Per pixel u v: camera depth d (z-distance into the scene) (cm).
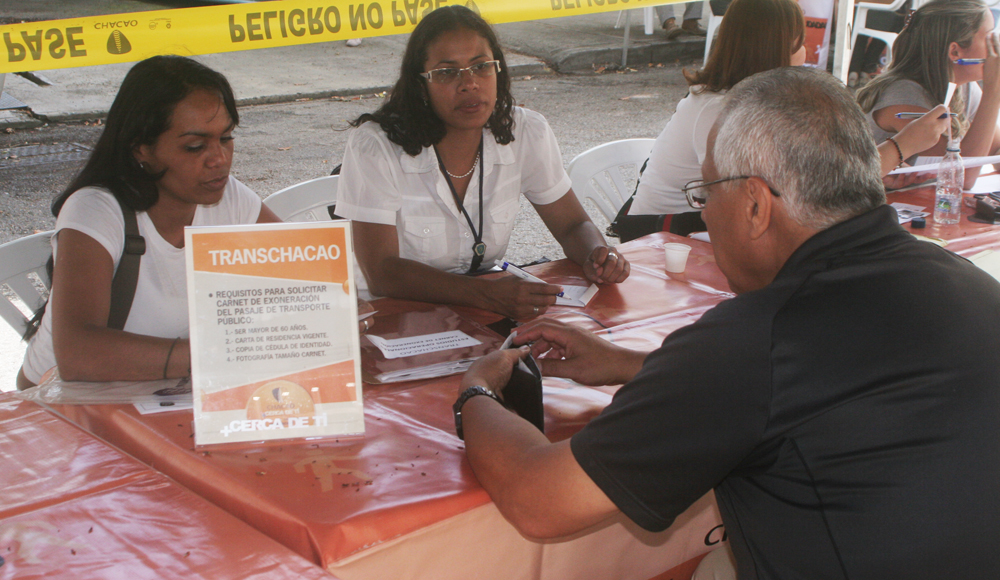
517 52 1006
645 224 328
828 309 94
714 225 111
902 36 320
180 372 152
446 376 158
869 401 90
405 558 108
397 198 239
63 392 148
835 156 99
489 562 117
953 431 90
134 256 176
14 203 507
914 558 89
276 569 95
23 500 109
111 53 269
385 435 131
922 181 317
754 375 92
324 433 127
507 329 190
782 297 96
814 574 94
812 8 390
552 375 153
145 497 111
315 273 125
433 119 236
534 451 108
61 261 166
